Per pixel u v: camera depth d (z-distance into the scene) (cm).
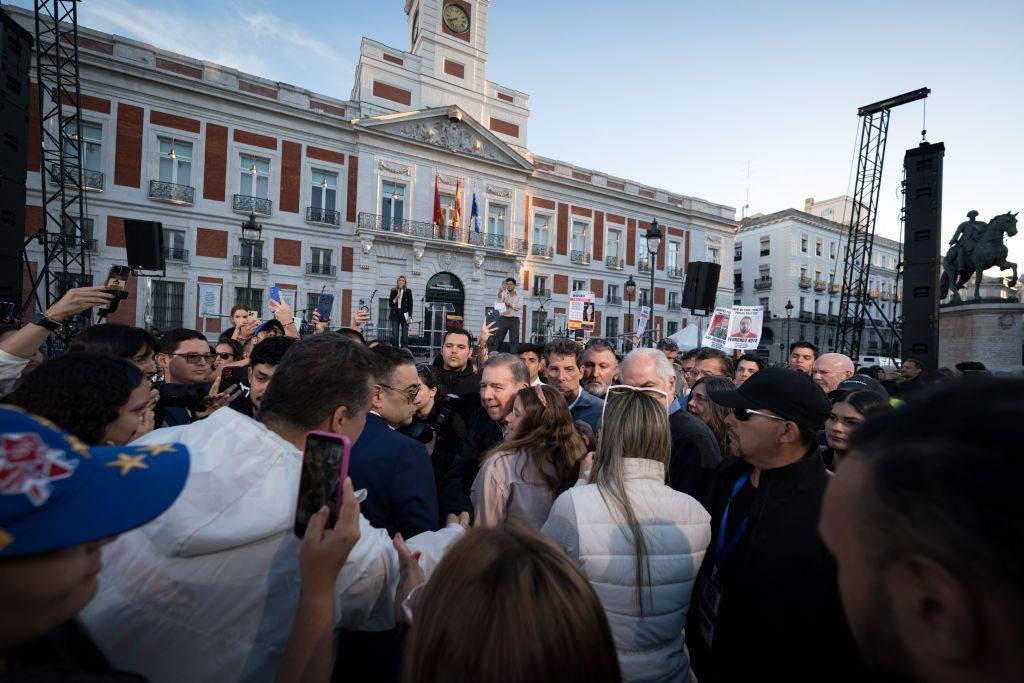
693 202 3375
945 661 44
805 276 4106
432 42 2567
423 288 2427
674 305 3272
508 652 84
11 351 211
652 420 188
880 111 1494
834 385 458
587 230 2989
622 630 165
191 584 108
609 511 172
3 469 65
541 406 243
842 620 148
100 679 71
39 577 67
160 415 301
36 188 1670
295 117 2147
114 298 248
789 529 167
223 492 113
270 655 116
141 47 1853
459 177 2555
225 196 2008
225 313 1992
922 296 819
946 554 42
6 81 713
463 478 286
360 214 2266
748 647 166
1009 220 1021
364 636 160
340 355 141
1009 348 1003
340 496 110
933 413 51
